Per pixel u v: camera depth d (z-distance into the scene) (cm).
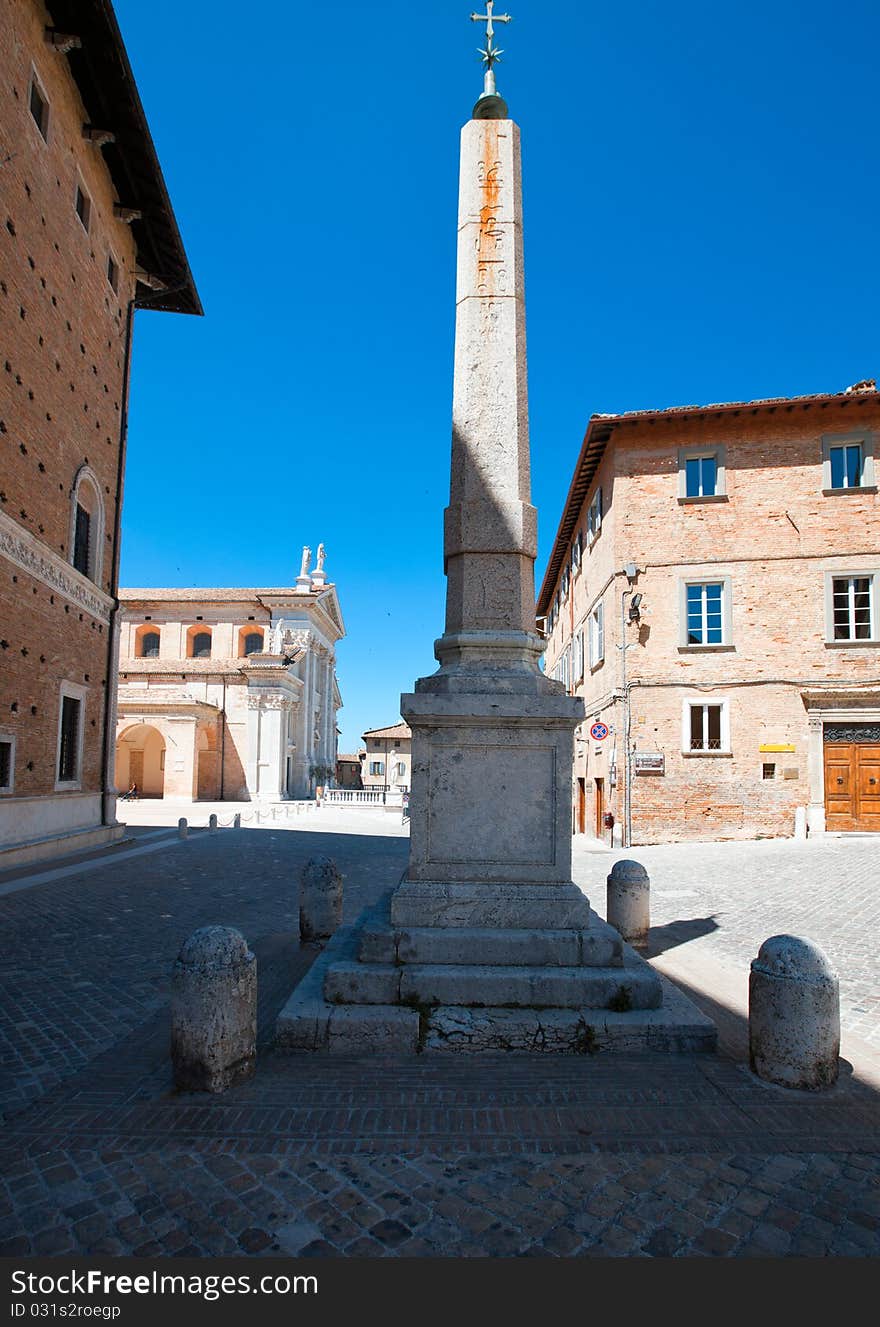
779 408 2097
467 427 647
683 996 559
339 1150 380
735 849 1875
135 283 2219
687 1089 447
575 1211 331
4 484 1481
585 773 2731
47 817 1714
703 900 1187
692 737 2128
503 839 574
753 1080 460
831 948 852
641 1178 357
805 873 1435
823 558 2092
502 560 630
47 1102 434
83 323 1859
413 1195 343
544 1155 376
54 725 1738
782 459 2133
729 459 2156
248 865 1625
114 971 745
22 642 1570
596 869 1655
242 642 6209
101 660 2039
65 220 1734
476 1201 338
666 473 2188
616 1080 457
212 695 5366
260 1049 508
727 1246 310
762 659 2098
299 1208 332
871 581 2078
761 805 2067
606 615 2314
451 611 639
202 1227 320
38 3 1540
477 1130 399
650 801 2109
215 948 459
